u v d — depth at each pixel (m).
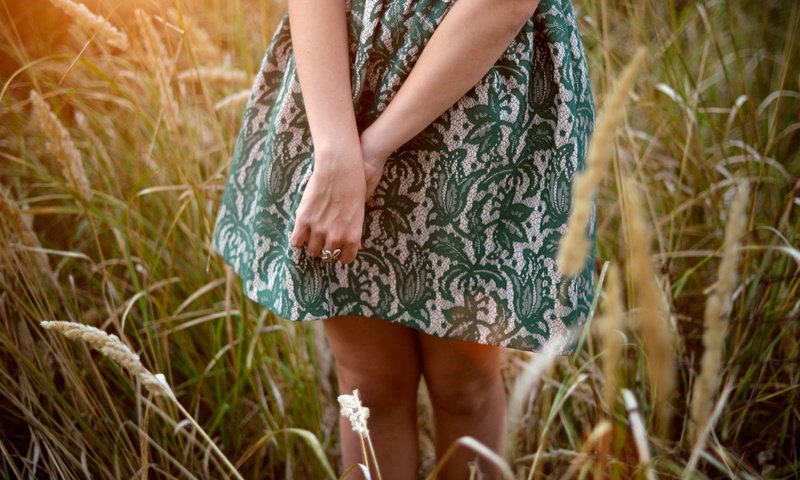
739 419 1.18
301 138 0.94
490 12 0.80
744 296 1.27
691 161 1.58
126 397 1.42
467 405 1.05
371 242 0.92
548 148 0.90
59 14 1.64
